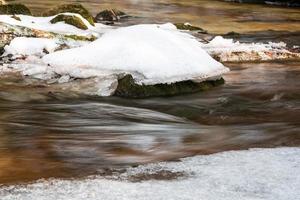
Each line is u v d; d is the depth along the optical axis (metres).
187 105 9.72
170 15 26.09
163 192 4.69
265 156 5.84
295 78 12.53
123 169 5.52
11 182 5.06
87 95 10.02
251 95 10.65
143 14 25.67
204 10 29.83
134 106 9.55
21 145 6.51
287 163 5.55
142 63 10.27
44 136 7.05
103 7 27.66
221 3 35.75
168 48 10.66
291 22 25.80
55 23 16.70
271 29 22.58
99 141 6.81
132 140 6.92
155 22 22.73
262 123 8.17
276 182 4.96
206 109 9.49
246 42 18.33
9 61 12.25
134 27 11.14
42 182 5.03
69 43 13.48
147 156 6.09
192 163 5.63
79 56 10.92
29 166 5.62
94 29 17.42
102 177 5.20
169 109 9.47
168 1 34.44
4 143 6.59
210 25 23.12
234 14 28.61
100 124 8.00
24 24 15.68
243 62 14.67
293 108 9.50
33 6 25.67
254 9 32.25
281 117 8.73
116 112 8.94
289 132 7.43
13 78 10.97
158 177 5.16
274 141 6.89
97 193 4.66
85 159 5.93
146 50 10.45
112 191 4.72
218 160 5.72
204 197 4.58
